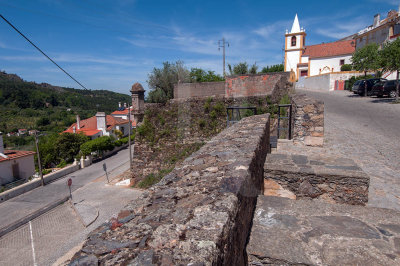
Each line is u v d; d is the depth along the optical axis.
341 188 3.49
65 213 14.17
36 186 19.92
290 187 3.71
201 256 1.07
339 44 38.97
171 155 14.19
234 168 2.28
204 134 13.30
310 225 2.40
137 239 1.28
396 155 5.89
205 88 15.80
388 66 15.58
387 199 3.87
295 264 1.92
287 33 40.59
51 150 29.52
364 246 2.08
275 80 13.89
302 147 7.02
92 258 1.16
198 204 1.62
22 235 11.80
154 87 20.55
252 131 4.05
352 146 6.84
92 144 28.59
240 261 1.77
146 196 1.88
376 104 14.95
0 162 21.73
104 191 17.11
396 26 26.69
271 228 2.35
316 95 23.92
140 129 14.80
